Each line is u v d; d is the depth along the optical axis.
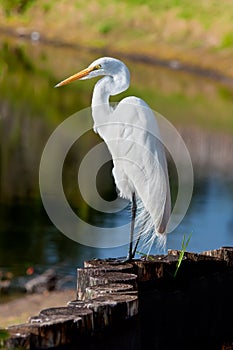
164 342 5.95
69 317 4.46
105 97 6.75
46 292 10.38
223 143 20.83
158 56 33.53
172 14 35.84
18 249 12.03
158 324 5.89
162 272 6.02
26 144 19.95
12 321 9.10
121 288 5.12
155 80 30.42
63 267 11.32
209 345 6.39
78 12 38.75
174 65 32.59
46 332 4.26
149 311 5.81
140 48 34.59
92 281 5.37
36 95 27.61
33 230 13.02
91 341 4.59
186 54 33.03
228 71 30.95
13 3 37.97
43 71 32.00
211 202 14.68
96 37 36.91
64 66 33.19
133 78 30.59
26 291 10.39
